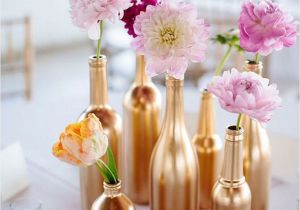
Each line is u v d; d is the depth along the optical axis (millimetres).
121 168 1074
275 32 870
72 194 1167
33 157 1309
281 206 1117
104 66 1021
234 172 902
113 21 909
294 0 3355
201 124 1061
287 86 3441
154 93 1082
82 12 906
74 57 4727
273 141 1306
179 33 842
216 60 2742
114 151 1038
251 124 991
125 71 3590
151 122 1075
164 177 956
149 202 1058
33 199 1002
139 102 1067
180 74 871
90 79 1027
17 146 1185
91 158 817
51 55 4773
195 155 973
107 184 893
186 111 1417
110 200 890
